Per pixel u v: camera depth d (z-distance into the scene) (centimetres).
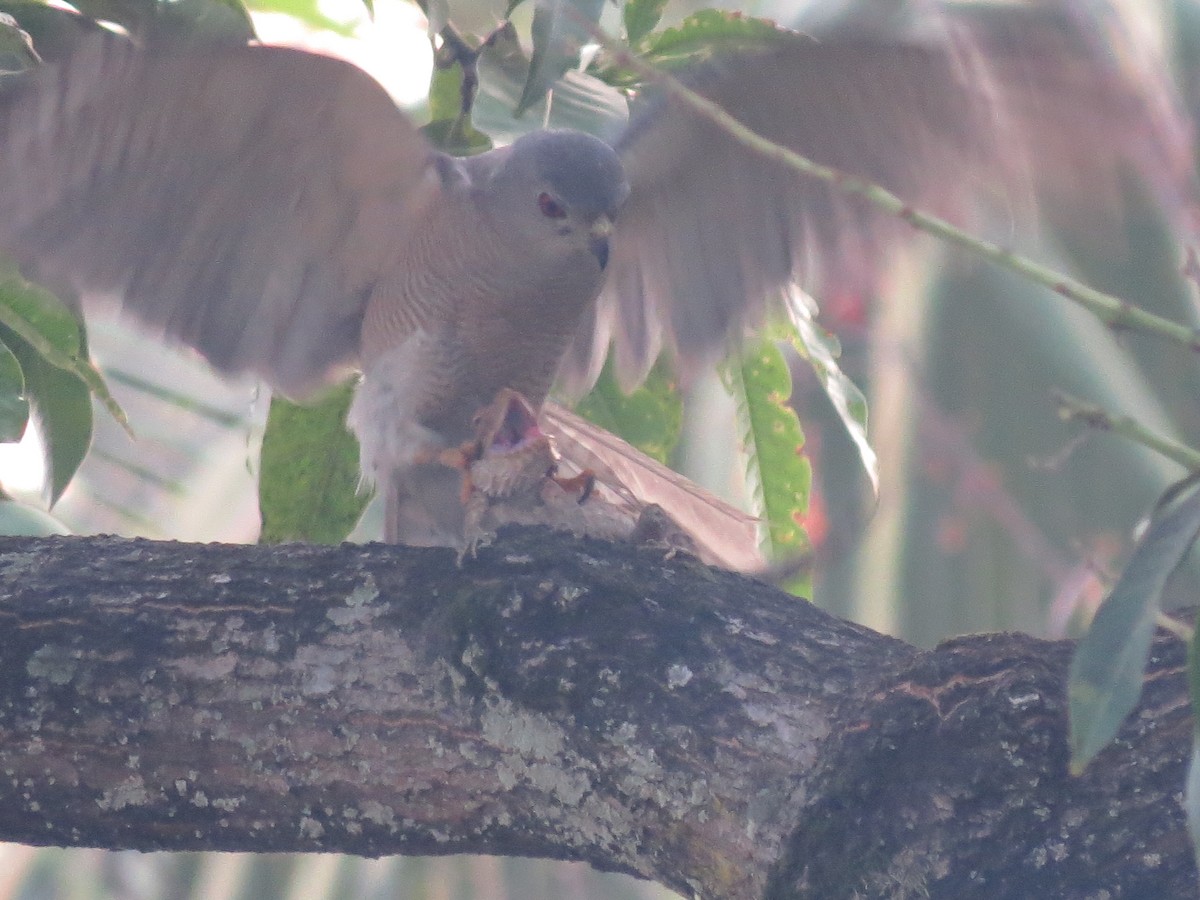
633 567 516
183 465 1129
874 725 441
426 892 1325
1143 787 410
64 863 1355
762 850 444
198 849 526
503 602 502
